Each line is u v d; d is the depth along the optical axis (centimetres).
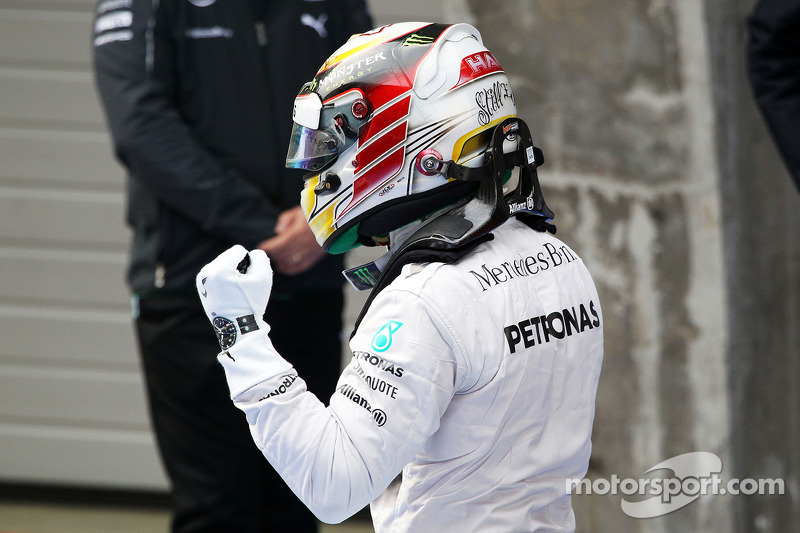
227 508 855
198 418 841
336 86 430
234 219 801
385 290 405
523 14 762
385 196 425
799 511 798
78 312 1274
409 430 385
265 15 833
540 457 414
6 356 1289
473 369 393
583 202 779
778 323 791
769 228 782
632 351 789
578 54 757
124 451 1281
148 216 832
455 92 420
